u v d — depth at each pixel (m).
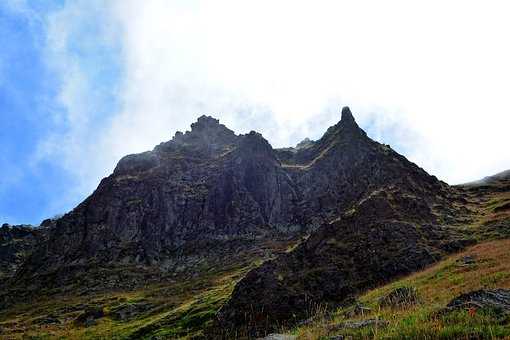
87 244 175.88
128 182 198.25
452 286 46.38
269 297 68.81
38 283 159.88
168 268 153.75
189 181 195.38
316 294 69.50
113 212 185.75
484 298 29.25
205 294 98.94
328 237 85.06
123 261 162.88
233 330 65.31
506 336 22.61
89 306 118.69
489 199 128.62
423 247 79.50
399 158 155.50
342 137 183.88
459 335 24.39
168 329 74.44
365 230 85.81
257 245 152.00
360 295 66.00
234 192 181.12
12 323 110.25
